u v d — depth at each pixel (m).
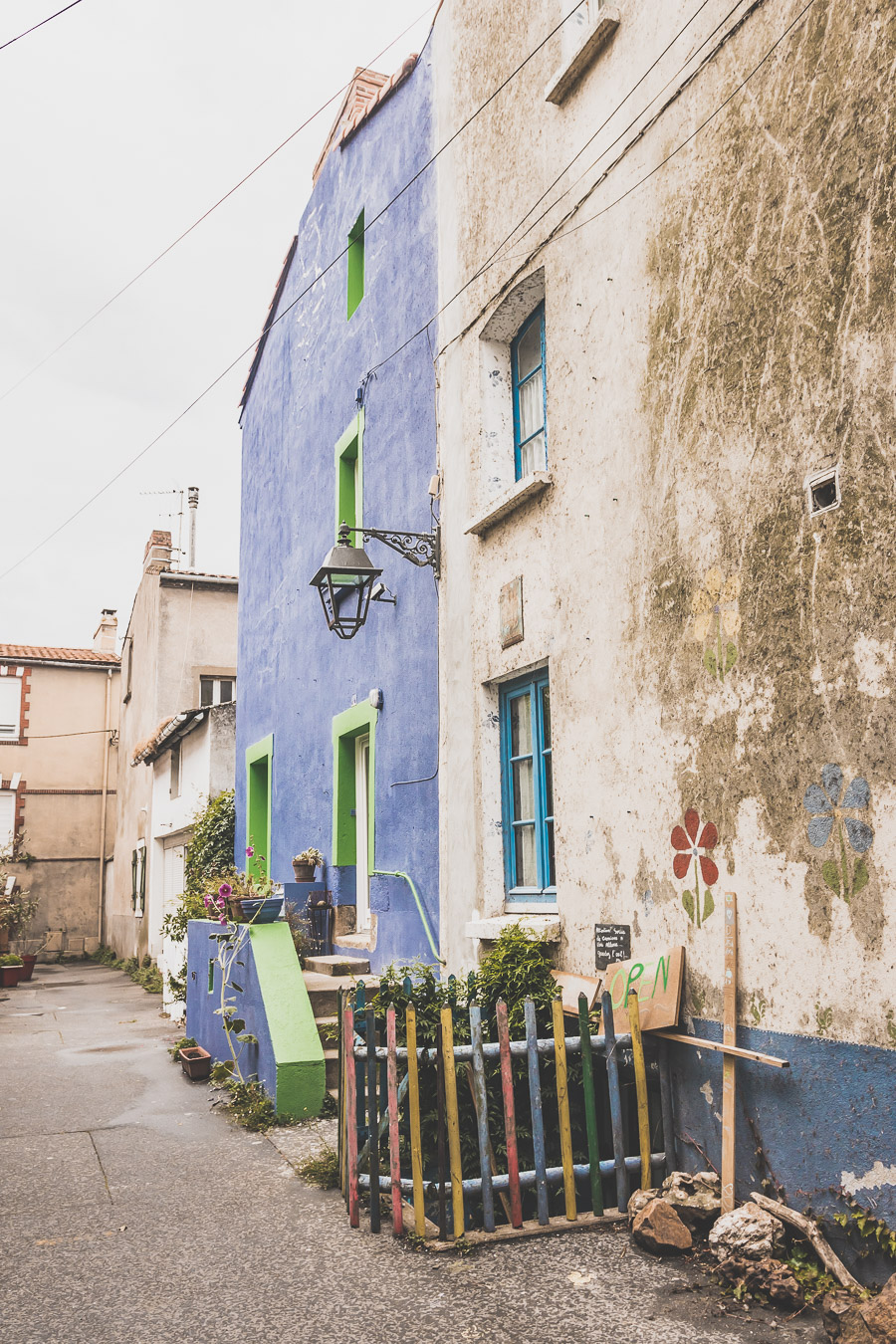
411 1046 4.52
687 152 5.04
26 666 30.55
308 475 12.21
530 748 6.73
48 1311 3.88
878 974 3.63
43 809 30.19
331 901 10.27
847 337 3.92
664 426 5.09
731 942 4.36
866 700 3.75
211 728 16.64
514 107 7.05
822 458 4.03
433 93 8.66
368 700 9.29
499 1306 3.75
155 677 21.50
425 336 8.60
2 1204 5.20
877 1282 3.60
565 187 6.27
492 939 6.48
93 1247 4.55
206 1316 3.80
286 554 13.05
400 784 8.53
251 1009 7.78
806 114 4.21
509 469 7.35
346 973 8.81
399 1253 4.31
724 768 4.51
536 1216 4.71
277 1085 6.82
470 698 7.20
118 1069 9.12
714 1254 3.97
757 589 4.36
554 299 6.36
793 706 4.11
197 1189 5.38
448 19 8.35
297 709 12.08
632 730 5.22
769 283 4.39
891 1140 3.56
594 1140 4.56
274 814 12.78
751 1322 3.54
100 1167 5.84
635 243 5.46
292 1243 4.51
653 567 5.12
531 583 6.43
